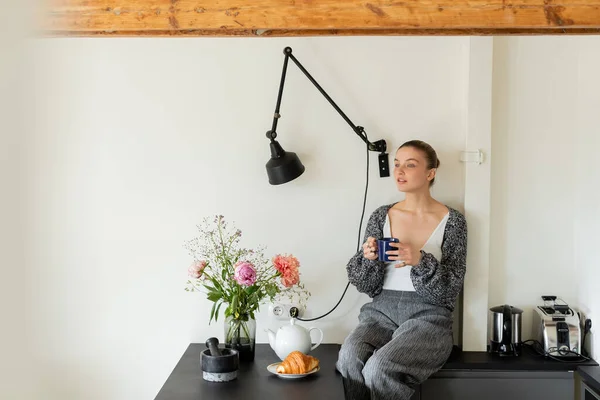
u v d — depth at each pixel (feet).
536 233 10.12
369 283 9.39
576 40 10.05
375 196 10.11
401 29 7.71
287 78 10.10
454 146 10.07
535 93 10.10
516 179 10.12
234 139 10.12
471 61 9.71
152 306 10.14
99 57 10.06
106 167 10.09
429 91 10.07
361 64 10.08
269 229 10.16
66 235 10.09
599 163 9.32
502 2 6.81
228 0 6.96
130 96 10.09
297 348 9.00
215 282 9.34
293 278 9.06
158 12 6.98
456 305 10.09
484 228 9.80
